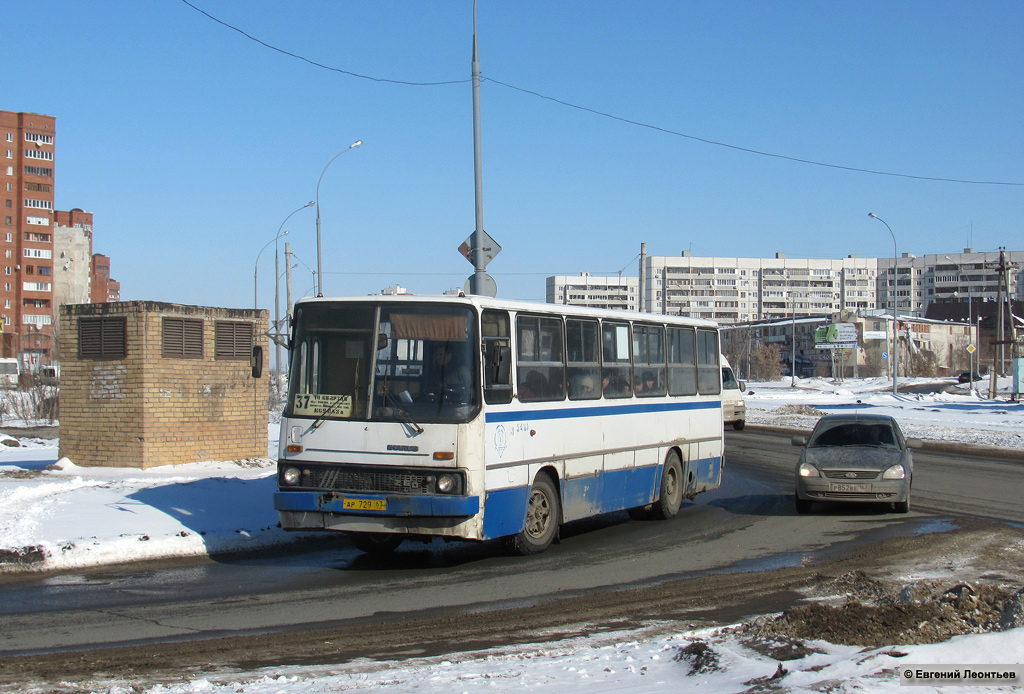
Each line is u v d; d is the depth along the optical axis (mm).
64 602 8641
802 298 185375
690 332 15891
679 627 7641
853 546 11852
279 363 36594
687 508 16188
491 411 10375
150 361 17016
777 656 6145
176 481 14500
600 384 12930
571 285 178875
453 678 5980
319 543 12133
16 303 114625
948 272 181000
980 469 22359
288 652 6914
